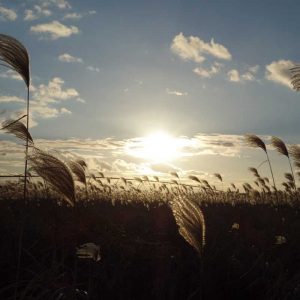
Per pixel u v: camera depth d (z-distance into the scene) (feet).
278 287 5.57
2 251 6.72
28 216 9.08
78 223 8.01
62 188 4.53
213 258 6.45
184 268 6.35
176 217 3.75
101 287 5.73
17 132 5.95
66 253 6.26
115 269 6.11
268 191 17.69
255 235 8.23
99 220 9.23
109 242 7.44
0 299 5.33
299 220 9.21
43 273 5.26
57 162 4.52
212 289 5.77
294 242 7.38
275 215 11.14
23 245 7.07
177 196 3.80
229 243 7.29
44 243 7.09
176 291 5.74
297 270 6.28
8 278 6.05
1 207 9.37
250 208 13.38
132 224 10.21
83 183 6.25
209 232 7.97
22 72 5.67
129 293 5.67
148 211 13.29
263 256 6.69
